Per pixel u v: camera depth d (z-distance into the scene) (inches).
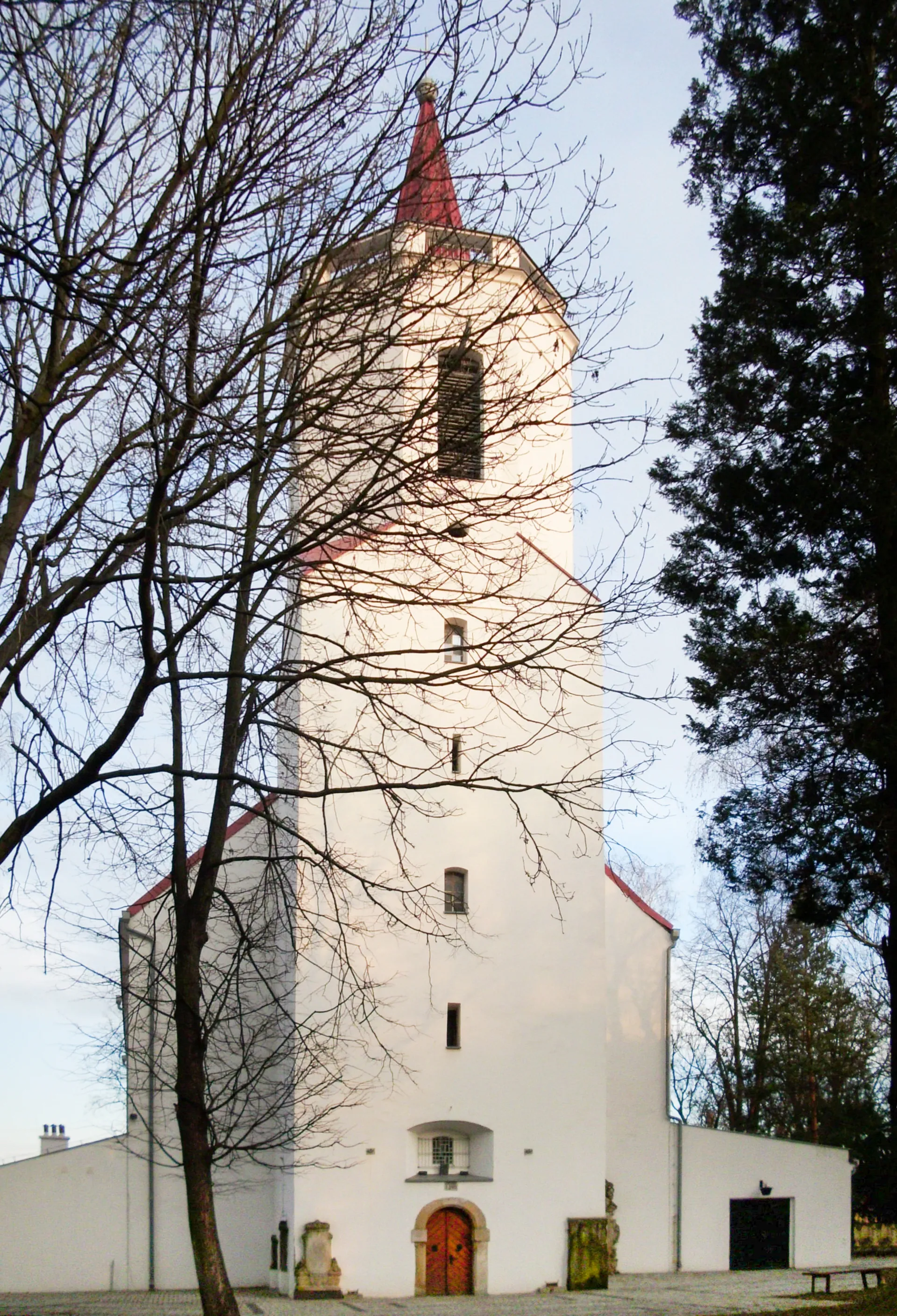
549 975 1152.8
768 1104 1889.8
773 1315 802.2
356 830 1114.1
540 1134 1119.6
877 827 778.8
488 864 1155.3
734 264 884.6
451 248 492.7
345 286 494.3
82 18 351.9
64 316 378.9
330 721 1088.8
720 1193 1302.9
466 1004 1123.9
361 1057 1079.6
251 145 446.9
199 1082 547.2
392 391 496.7
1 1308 1021.2
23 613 471.2
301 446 597.3
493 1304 1006.4
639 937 1350.9
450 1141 1125.7
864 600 833.5
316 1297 1037.8
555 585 1179.9
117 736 446.6
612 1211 1269.7
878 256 814.5
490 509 520.7
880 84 850.8
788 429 851.4
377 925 1106.1
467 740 1159.0
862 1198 1389.0
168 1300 1072.8
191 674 469.7
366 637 742.5
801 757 849.5
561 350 1146.0
